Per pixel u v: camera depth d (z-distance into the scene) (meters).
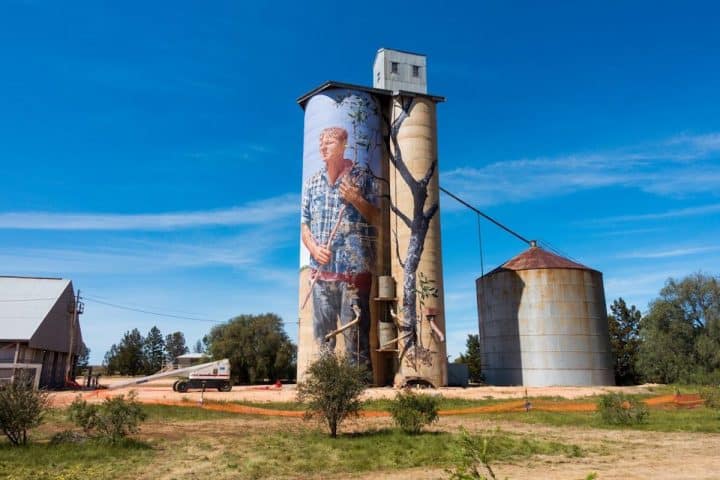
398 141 61.53
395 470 15.38
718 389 38.09
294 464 16.11
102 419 20.42
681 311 60.56
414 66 64.75
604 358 58.66
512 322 60.06
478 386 58.88
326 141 59.31
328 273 55.56
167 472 14.99
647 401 38.31
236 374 77.88
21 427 19.42
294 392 47.41
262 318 81.06
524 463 16.39
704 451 18.56
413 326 55.41
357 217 57.50
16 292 59.75
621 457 17.39
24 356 54.38
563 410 34.25
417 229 58.22
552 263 60.78
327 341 53.94
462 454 6.67
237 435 22.41
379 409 34.00
